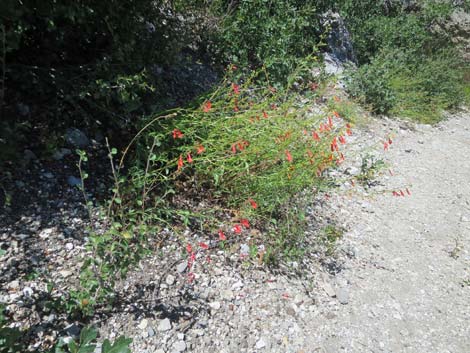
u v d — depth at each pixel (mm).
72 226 2900
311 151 3629
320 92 5113
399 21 9875
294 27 6184
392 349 3078
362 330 3139
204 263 3117
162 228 3195
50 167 3150
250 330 2826
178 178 3557
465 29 11719
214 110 3652
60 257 2717
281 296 3133
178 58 4527
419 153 6262
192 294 2887
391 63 7922
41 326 2377
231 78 4758
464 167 6215
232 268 3172
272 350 2766
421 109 7680
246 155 3377
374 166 5027
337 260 3703
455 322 3504
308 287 3299
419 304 3559
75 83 3375
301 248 3516
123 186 3189
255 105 3764
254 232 3527
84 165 3287
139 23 3764
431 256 4195
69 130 3379
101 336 2465
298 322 3006
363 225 4293
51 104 3385
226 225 3428
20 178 2992
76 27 3500
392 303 3473
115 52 3393
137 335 2535
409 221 4625
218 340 2695
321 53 7191
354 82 6992
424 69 8523
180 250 3119
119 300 2674
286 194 3537
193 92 4672
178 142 3451
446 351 3219
